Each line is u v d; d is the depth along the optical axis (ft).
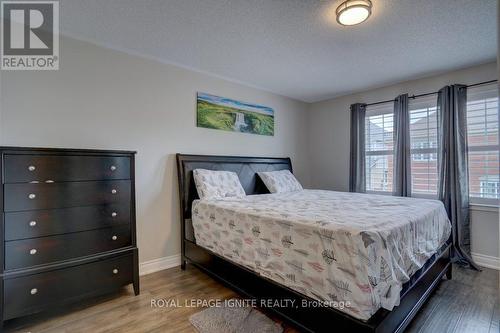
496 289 7.70
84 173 6.68
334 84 12.14
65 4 6.18
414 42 8.05
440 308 6.68
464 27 7.16
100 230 6.93
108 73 8.39
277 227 6.00
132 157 7.57
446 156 10.06
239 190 10.24
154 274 8.98
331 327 4.74
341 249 4.73
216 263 7.92
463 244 9.64
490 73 9.52
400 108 11.45
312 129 15.49
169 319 6.25
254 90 12.62
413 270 5.74
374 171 12.77
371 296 4.32
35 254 5.98
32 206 5.95
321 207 7.47
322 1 6.07
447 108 10.09
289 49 8.58
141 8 6.36
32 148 5.93
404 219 5.87
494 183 9.51
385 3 6.08
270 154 13.39
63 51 7.59
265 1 6.07
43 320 6.25
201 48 8.54
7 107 6.77
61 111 7.53
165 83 9.65
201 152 10.63
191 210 9.68
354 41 8.00
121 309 6.72
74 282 6.47
